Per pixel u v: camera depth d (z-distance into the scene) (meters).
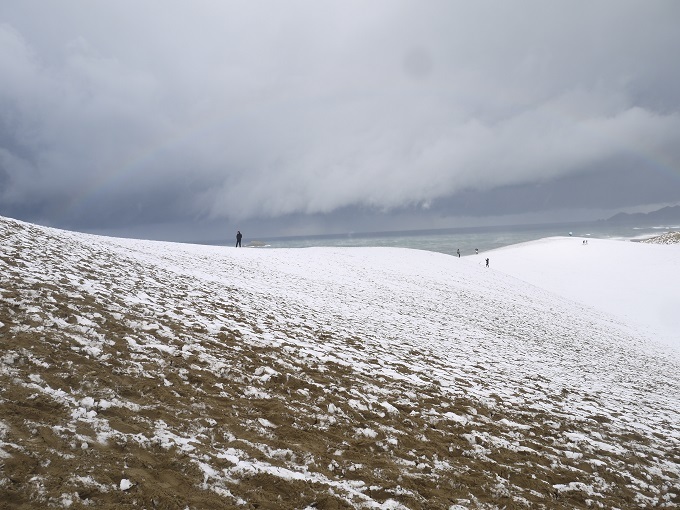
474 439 7.12
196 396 6.20
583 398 12.32
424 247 137.62
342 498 4.35
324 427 6.32
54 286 9.60
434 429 7.28
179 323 9.96
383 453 5.87
